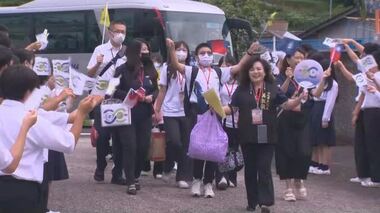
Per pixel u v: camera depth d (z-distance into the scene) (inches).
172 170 688.4
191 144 557.0
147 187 634.2
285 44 808.3
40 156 331.0
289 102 532.4
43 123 323.9
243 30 1315.2
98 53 618.5
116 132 613.6
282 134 580.1
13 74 322.7
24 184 324.2
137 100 589.6
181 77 613.6
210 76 598.9
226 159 597.6
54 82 489.4
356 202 595.5
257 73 528.1
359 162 677.9
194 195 594.9
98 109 629.9
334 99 717.3
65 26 1307.8
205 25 1193.4
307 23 2719.0
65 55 1301.7
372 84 642.2
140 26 1176.2
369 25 1231.5
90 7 1280.8
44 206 355.3
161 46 1150.3
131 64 591.2
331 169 780.6
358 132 679.7
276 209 557.6
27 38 1353.3
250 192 542.9
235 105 534.9
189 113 614.2
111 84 552.4
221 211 543.8
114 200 573.6
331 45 652.7
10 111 323.0
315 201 594.9
